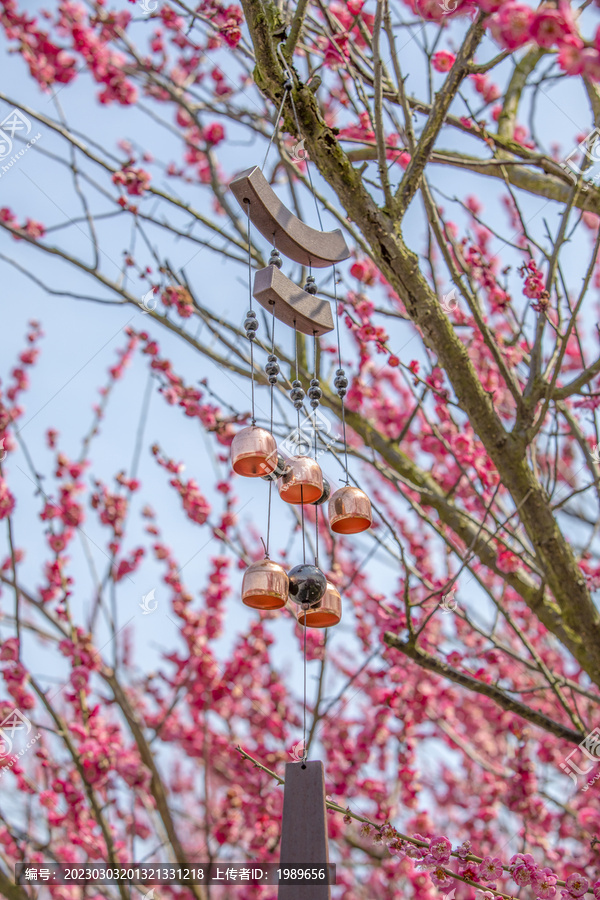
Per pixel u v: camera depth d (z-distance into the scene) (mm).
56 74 5582
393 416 5977
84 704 5125
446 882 3000
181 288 4801
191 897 5773
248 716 6293
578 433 4496
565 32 1918
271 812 5645
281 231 2967
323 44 4758
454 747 6469
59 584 5398
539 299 3934
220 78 5996
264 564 2730
